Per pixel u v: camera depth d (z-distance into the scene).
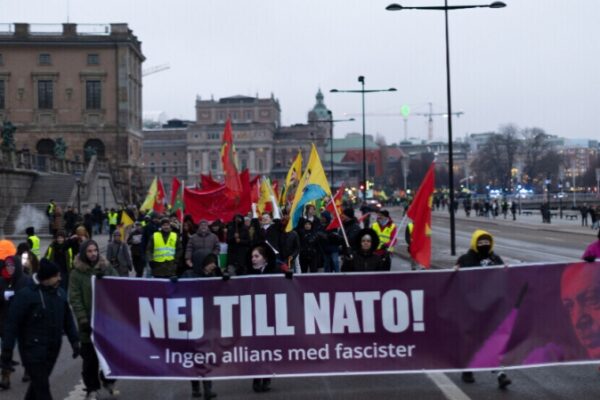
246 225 19.33
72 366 14.08
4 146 58.62
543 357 11.12
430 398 10.77
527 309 11.13
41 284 9.77
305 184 18.50
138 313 10.99
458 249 38.31
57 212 39.81
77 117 93.56
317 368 11.06
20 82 93.06
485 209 99.38
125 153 93.88
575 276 11.13
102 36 93.31
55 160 70.44
